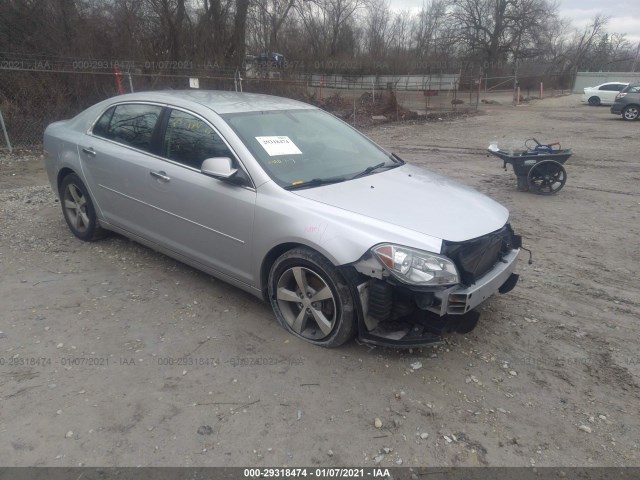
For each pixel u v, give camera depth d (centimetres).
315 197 331
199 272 446
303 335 345
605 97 3052
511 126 1889
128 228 447
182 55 1744
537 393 302
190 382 298
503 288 369
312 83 2389
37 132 1170
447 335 361
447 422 274
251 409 278
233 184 351
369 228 304
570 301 423
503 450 257
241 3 1914
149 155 411
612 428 275
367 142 460
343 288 309
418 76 3375
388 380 307
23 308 376
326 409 280
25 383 292
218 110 385
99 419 266
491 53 5194
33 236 525
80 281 424
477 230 320
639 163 1091
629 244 570
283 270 339
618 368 330
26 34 1303
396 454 251
